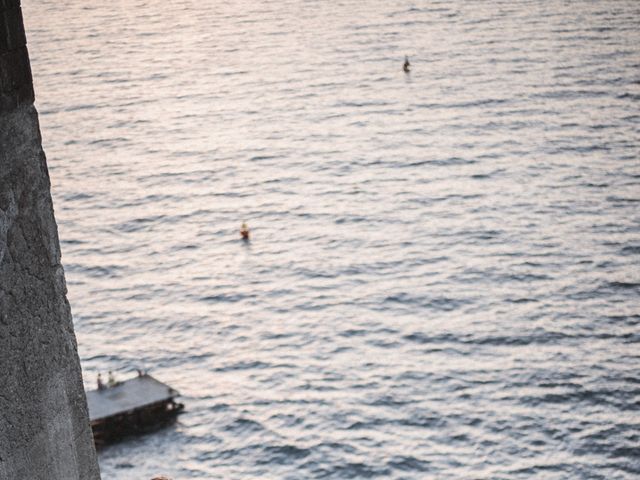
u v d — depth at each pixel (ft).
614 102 267.18
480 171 221.46
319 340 147.33
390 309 156.66
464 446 117.29
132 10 456.04
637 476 110.63
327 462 115.96
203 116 287.07
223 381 136.87
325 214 202.08
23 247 13.87
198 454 120.98
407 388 131.64
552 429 120.06
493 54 329.93
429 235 186.29
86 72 343.46
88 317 159.12
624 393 128.06
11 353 13.74
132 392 132.87
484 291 161.07
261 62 346.54
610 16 371.97
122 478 118.21
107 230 198.80
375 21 398.01
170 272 176.55
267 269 175.83
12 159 13.52
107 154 254.27
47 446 14.76
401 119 267.39
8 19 13.26
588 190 204.85
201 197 217.56
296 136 260.01
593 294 158.10
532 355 139.54
